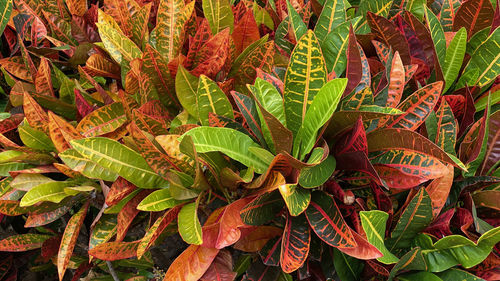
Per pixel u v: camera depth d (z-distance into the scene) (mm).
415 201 1225
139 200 1298
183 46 1491
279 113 1241
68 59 1566
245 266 1365
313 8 1647
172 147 1229
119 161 1249
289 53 1535
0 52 1588
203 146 1172
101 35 1392
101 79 1512
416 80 1404
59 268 1282
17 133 1486
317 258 1262
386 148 1228
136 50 1409
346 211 1252
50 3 1595
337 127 1229
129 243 1252
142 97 1327
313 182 1189
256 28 1430
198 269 1203
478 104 1460
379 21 1433
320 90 1157
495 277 1245
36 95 1395
